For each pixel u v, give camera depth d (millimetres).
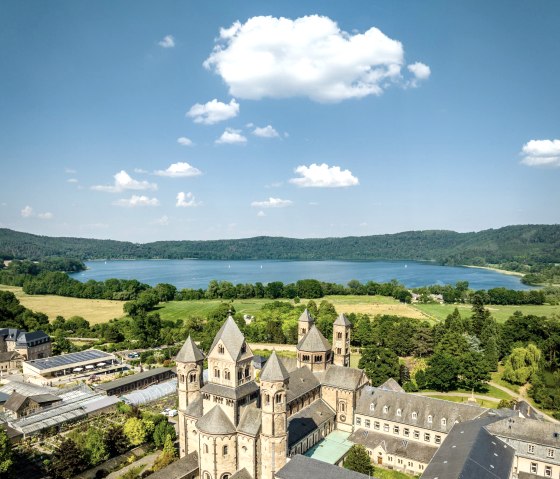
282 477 86938
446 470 84250
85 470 107438
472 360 163000
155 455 116812
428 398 119188
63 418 133625
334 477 85875
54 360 195125
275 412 91188
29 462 112250
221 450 93562
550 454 96438
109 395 161000
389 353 163250
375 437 118250
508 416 107750
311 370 132000
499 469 87750
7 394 157250
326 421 122625
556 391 147250
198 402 102750
